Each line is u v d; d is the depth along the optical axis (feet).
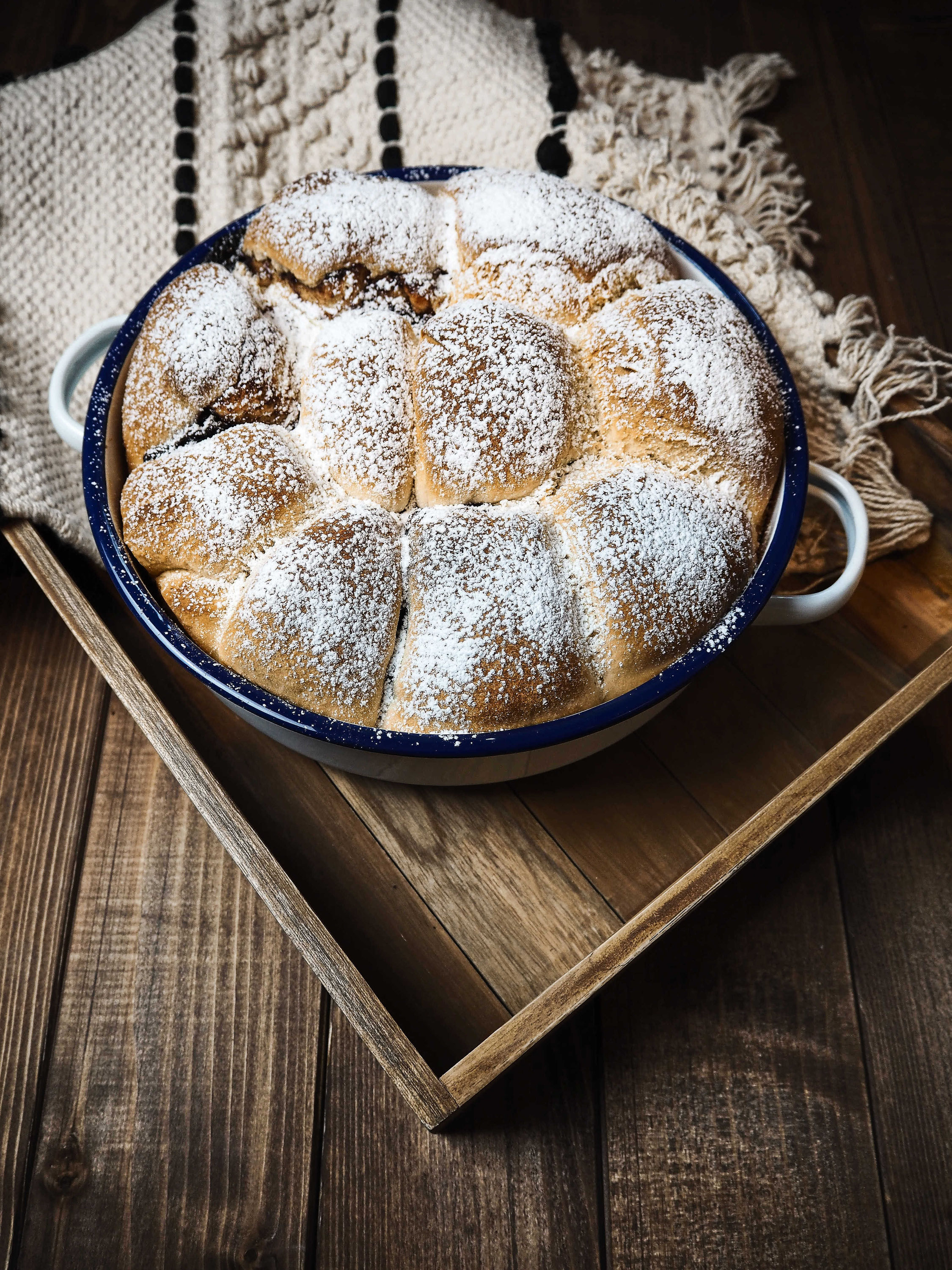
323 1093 1.86
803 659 1.95
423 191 1.81
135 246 2.18
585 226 1.75
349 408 1.63
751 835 1.73
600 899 1.80
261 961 1.91
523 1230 1.82
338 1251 1.80
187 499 1.61
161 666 1.90
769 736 1.90
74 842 1.97
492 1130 1.86
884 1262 1.83
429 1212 1.82
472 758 1.59
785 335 2.13
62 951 1.91
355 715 1.58
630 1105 1.89
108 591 1.97
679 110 2.42
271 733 1.70
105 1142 1.83
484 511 1.60
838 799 2.07
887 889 2.02
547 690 1.55
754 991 1.96
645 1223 1.84
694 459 1.67
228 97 2.25
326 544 1.57
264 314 1.73
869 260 2.42
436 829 1.83
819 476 1.78
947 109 2.59
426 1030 1.71
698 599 1.60
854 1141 1.89
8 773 2.01
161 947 1.92
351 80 2.29
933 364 2.11
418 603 1.57
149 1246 1.78
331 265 1.71
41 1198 1.80
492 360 1.61
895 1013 1.95
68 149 2.18
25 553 1.90
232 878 1.95
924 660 1.95
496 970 1.76
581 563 1.60
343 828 1.82
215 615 1.61
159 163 2.21
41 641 2.08
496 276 1.73
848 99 2.58
